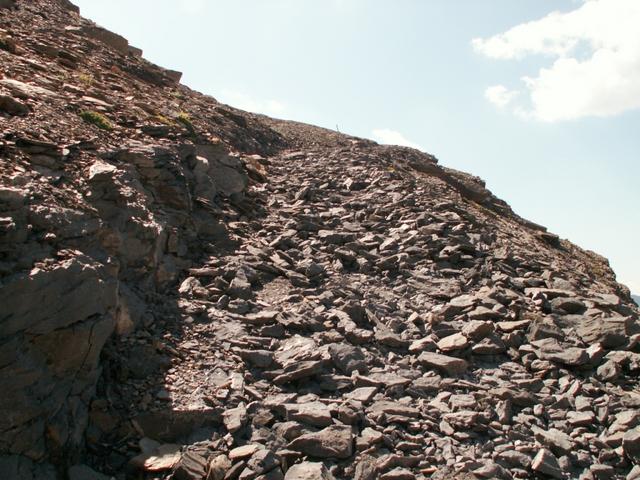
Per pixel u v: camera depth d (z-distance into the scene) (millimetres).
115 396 9156
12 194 8984
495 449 9352
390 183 29219
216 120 32062
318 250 18516
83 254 9445
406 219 23094
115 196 12164
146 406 9055
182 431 8875
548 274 19109
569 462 9266
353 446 8883
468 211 29719
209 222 17203
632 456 9453
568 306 16094
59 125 14078
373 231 21656
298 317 13062
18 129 12305
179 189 16172
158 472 7980
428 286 16969
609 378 12211
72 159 12320
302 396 10078
